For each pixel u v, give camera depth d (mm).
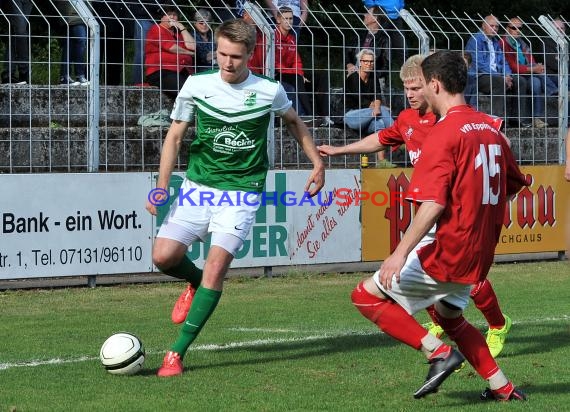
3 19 37438
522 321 24094
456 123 14453
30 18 37688
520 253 36750
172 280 31859
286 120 19094
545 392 16547
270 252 32469
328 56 34969
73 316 25078
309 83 36375
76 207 29734
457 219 14508
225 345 20891
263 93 18375
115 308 26484
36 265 29219
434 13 60875
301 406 15461
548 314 25234
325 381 17375
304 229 33000
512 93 39188
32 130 34281
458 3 61531
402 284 14992
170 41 34312
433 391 15070
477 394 16328
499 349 19875
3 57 41406
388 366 18703
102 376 17703
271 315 25219
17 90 36469
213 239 18375
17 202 28906
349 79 35781
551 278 32906
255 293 29328
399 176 34500
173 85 34562
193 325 17922
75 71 35500
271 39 33219
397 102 36719
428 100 15078
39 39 39500
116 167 34969
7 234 28812
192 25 34781
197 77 18391
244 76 18391
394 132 20156
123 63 32938
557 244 37469
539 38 38000
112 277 32281
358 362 19078
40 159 34469
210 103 18219
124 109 33062
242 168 18594
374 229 34156
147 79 34938
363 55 35188
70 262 29719
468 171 14422
